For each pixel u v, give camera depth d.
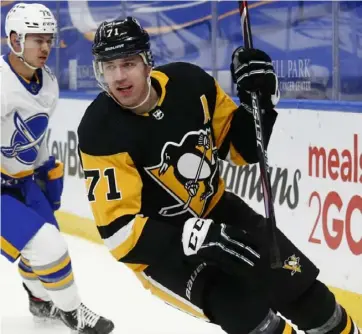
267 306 3.35
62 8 9.41
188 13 7.81
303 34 6.52
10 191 5.29
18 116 5.06
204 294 3.39
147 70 3.48
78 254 7.98
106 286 6.71
